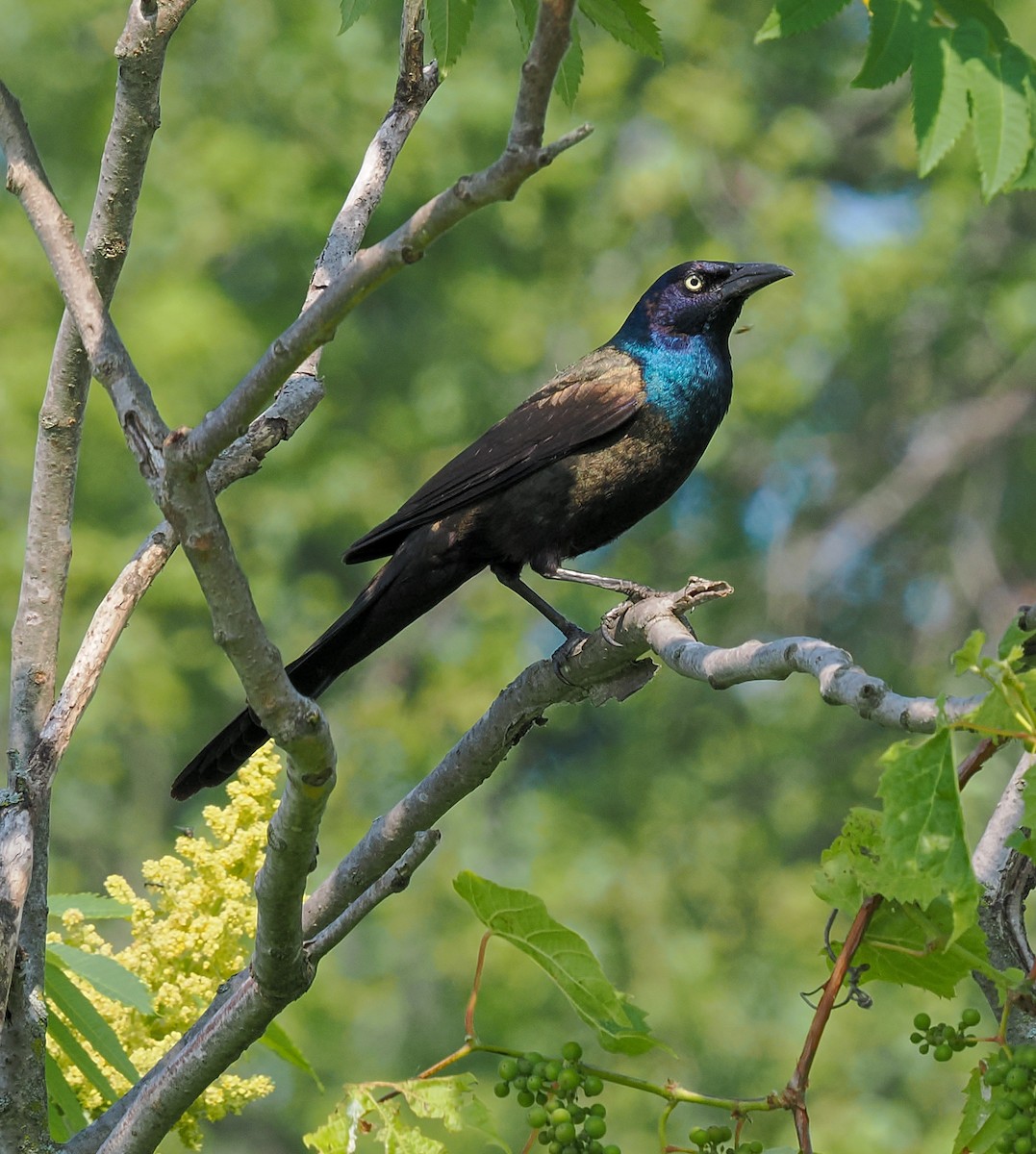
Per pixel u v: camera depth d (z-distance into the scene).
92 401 16.59
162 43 3.81
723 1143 3.34
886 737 17.66
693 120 17.81
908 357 19.58
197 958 4.23
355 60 17.97
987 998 3.62
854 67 19.11
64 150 18.17
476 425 18.53
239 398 2.86
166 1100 3.51
